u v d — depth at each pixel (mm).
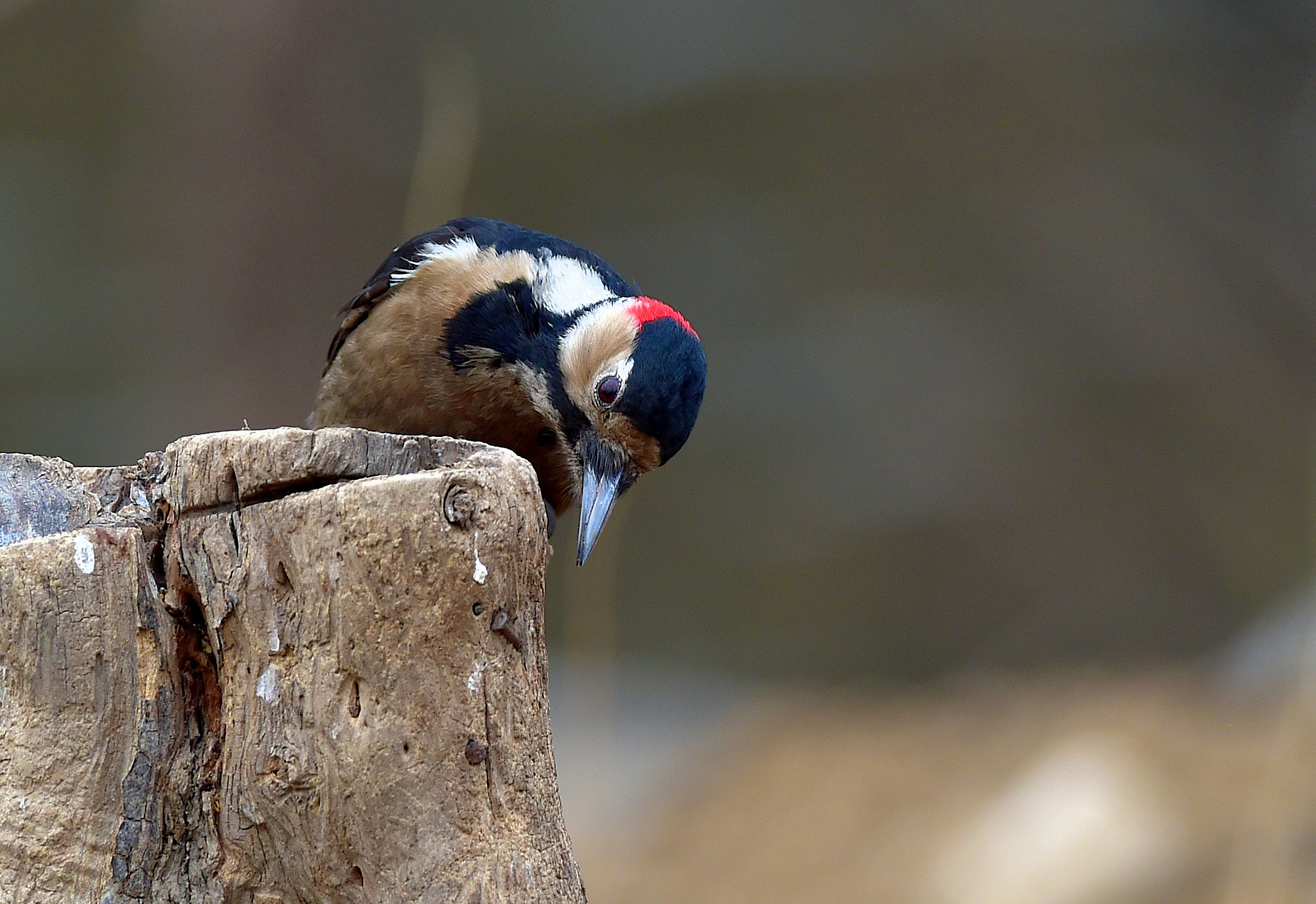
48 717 4168
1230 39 20656
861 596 19344
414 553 3920
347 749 3945
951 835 12391
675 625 19469
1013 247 20359
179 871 4129
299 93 16453
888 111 20484
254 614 4051
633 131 20312
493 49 19812
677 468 19953
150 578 4188
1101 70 20562
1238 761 12320
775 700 16391
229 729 4102
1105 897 11070
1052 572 19234
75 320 17672
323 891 4027
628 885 12625
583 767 13656
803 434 19969
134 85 17328
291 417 15828
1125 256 20203
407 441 4203
